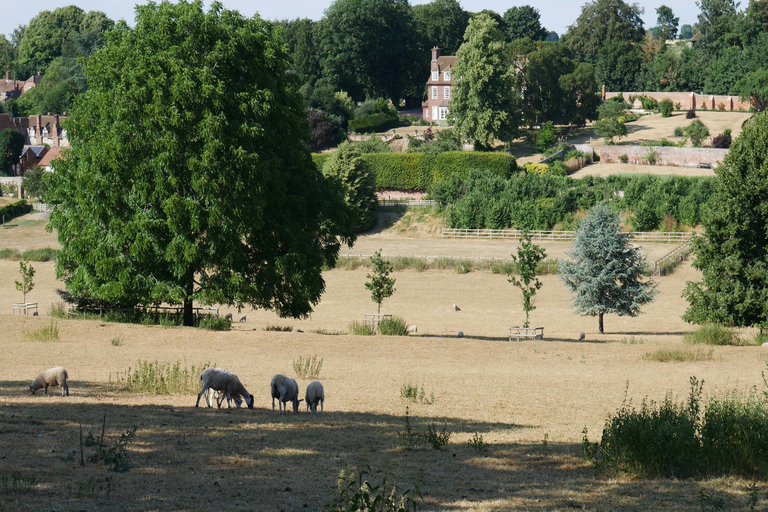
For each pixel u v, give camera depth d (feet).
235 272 150.30
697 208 328.70
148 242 148.56
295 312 169.37
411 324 203.72
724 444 58.65
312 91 555.69
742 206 163.63
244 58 158.92
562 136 503.20
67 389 85.30
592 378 112.68
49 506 43.68
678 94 580.71
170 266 152.56
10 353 122.31
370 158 428.56
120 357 121.70
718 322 167.32
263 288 153.99
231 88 154.61
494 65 441.68
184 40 152.87
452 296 246.47
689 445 58.34
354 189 370.12
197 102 146.41
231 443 63.05
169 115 146.10
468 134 449.89
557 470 58.54
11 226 394.11
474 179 384.47
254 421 73.20
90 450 57.82
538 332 190.29
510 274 268.62
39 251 316.81
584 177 368.48
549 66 503.20
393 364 124.26
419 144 466.70
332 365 121.90
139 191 148.87
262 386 98.07
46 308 218.59
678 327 200.95
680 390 101.76
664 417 62.44
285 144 164.76
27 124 638.12
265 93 153.28
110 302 169.99
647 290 199.62
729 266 164.55
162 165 146.30
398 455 62.34
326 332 169.78
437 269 283.59
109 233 154.40
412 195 424.46
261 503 46.73
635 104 594.65
